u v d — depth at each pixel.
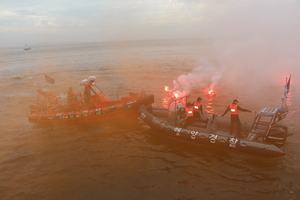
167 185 5.52
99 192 5.34
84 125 10.02
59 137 8.80
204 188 5.36
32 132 9.42
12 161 7.00
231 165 6.36
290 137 7.71
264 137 6.53
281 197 4.94
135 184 5.61
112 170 6.28
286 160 6.40
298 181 5.48
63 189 5.50
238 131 7.08
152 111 9.81
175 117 7.84
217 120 8.06
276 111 6.39
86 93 10.52
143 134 8.79
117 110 9.74
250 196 5.01
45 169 6.46
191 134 7.26
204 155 6.98
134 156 7.04
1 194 5.38
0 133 9.37
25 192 5.43
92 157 7.08
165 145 7.75
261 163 6.39
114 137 8.60
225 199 4.95
